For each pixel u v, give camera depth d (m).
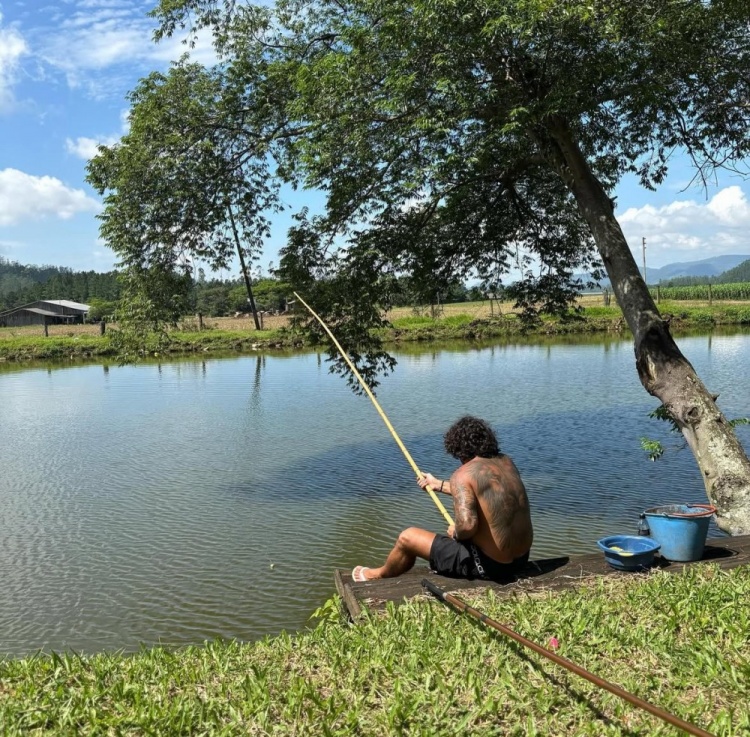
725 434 8.84
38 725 3.66
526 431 19.31
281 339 53.94
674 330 57.94
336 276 12.67
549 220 13.72
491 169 11.32
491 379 30.53
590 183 9.97
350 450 17.86
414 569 6.02
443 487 5.61
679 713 3.60
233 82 12.16
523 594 5.13
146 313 12.45
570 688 3.85
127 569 10.22
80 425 22.64
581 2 8.18
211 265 12.87
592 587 5.29
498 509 5.25
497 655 4.18
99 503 13.61
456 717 3.62
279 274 12.79
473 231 13.34
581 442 17.80
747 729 3.45
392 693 3.86
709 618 4.66
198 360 46.50
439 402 24.66
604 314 60.31
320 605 8.98
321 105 9.77
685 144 11.60
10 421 23.67
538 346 47.38
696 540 5.92
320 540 11.34
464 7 8.22
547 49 8.59
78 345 55.22
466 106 8.71
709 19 9.50
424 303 13.77
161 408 25.89
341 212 11.73
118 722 3.62
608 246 9.82
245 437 19.91
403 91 8.95
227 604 9.02
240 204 12.69
